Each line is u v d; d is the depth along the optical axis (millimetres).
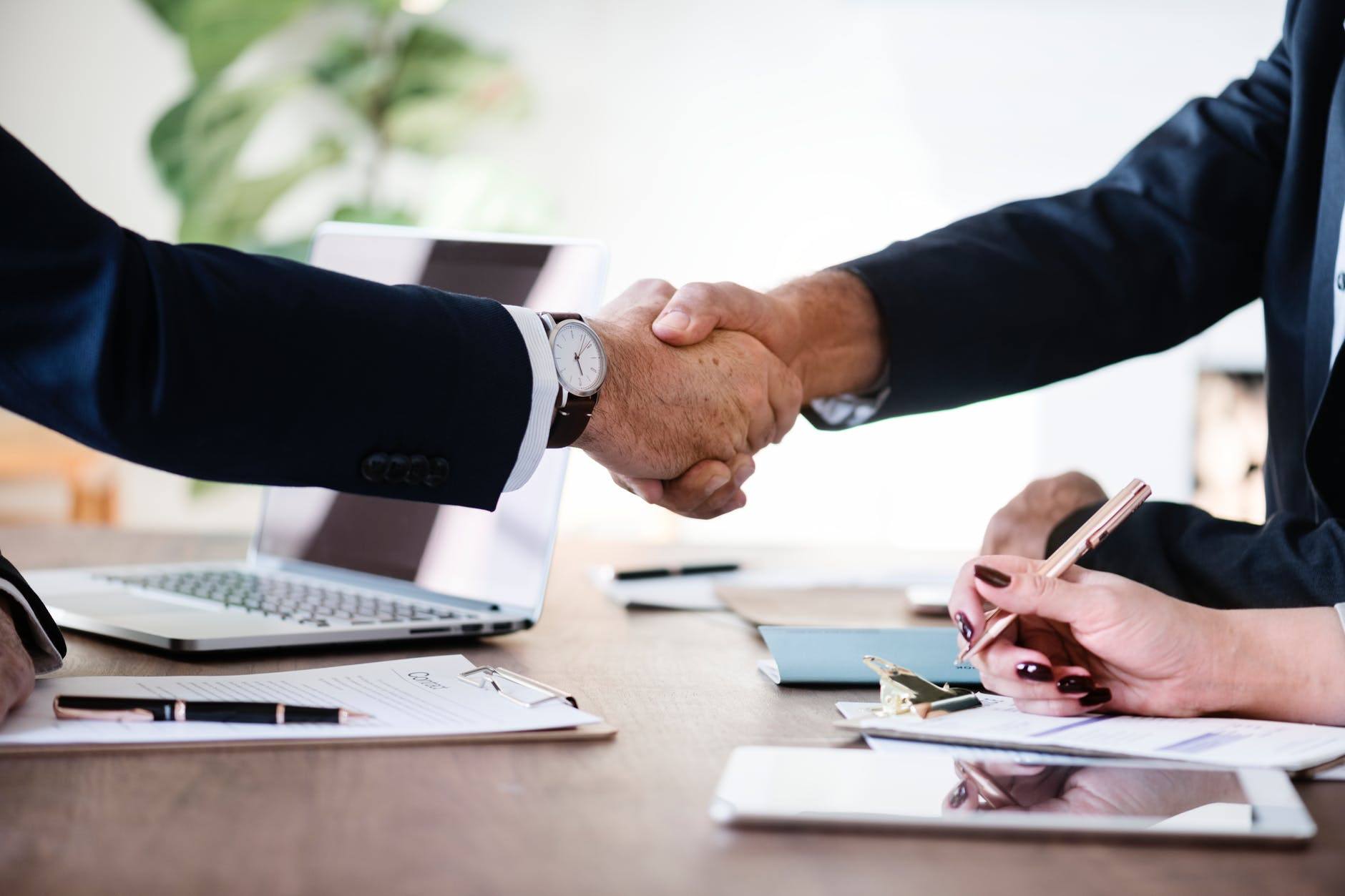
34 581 1076
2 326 556
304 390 622
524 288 1024
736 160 4469
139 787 501
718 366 883
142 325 573
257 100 4195
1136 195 1126
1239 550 790
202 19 4125
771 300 951
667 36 4422
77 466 3936
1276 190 1115
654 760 564
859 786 499
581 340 754
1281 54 1146
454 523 1017
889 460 4445
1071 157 4414
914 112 4434
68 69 4164
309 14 4258
